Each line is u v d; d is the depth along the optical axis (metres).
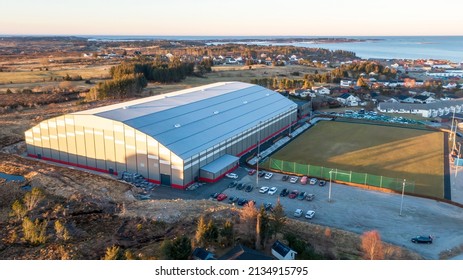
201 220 40.84
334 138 96.50
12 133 94.25
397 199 60.47
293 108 108.31
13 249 40.53
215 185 65.00
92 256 39.06
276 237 43.28
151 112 74.19
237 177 68.38
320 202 59.03
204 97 93.75
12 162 73.19
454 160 77.00
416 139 95.44
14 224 47.34
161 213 50.19
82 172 68.44
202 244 39.44
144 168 65.69
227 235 40.34
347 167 74.56
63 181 62.66
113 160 68.56
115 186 61.84
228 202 58.34
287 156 81.56
